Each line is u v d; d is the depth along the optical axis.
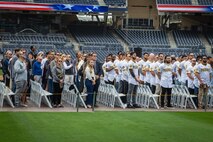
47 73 20.05
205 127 15.05
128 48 51.03
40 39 49.91
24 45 47.22
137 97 20.66
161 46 52.69
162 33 55.50
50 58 20.61
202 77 20.56
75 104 19.42
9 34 49.62
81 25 55.41
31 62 21.61
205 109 19.55
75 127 14.38
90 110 18.62
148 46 52.16
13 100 19.84
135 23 56.94
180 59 22.22
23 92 19.06
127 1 55.28
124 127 14.60
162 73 20.34
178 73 21.97
